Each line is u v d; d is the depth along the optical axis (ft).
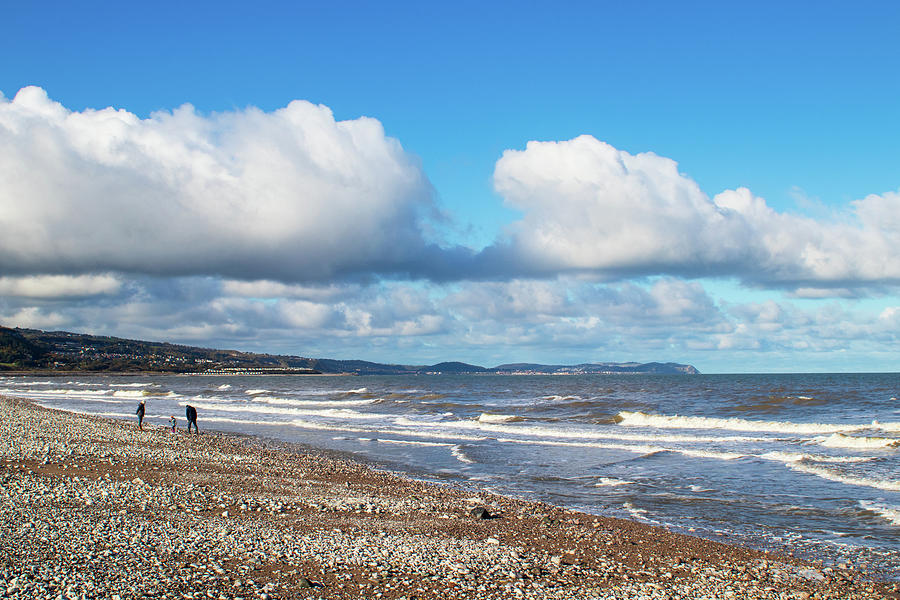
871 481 69.56
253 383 547.08
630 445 103.91
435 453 98.84
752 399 209.05
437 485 71.72
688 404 194.39
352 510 54.54
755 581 38.81
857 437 100.01
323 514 52.19
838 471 75.87
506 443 110.01
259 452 93.81
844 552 45.44
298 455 93.71
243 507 52.47
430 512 55.36
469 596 33.53
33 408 162.20
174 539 40.34
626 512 58.39
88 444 86.58
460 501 61.16
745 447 99.30
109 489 55.26
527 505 60.23
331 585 33.99
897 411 168.35
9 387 392.47
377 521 50.78
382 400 237.86
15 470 62.49
